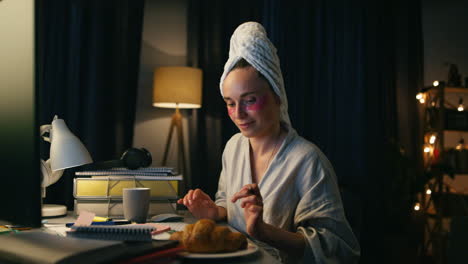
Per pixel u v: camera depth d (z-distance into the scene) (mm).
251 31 996
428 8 3543
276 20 2920
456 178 3494
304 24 2979
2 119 668
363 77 3031
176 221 1068
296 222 927
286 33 2949
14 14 647
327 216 899
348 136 3029
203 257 587
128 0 2711
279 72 1016
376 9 3113
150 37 3131
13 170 639
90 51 2389
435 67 3512
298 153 1007
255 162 1096
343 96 3041
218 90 2955
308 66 2994
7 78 660
